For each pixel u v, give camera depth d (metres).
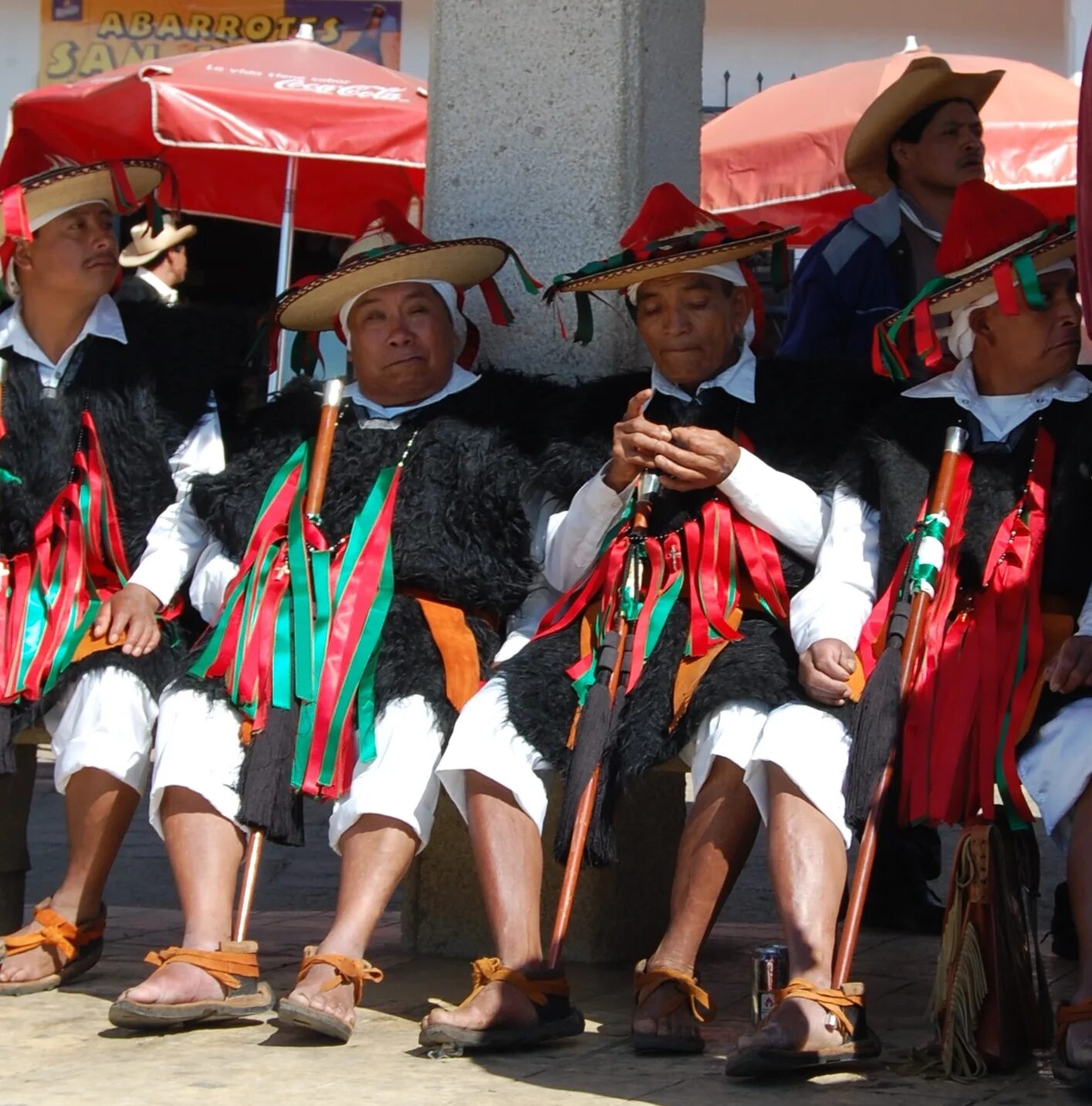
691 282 6.30
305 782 5.78
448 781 5.70
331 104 10.67
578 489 6.32
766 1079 5.14
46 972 6.25
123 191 6.82
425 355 6.56
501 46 7.11
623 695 5.74
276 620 5.99
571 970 6.62
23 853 6.88
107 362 6.86
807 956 5.16
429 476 6.37
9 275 6.81
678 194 6.38
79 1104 4.92
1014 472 5.76
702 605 5.82
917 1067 5.22
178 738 5.83
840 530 5.91
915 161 8.00
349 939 5.57
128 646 6.30
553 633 6.06
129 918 7.66
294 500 6.37
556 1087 5.07
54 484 6.67
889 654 5.33
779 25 16.28
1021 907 5.28
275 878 9.30
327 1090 5.04
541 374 6.91
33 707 6.34
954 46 16.16
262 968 6.67
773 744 5.32
